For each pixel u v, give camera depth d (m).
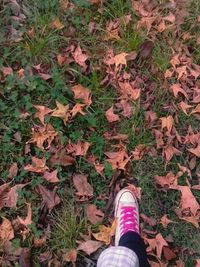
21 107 1.39
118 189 1.37
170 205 1.37
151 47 1.52
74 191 1.34
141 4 1.57
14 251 1.25
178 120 1.46
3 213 1.29
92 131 1.40
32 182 1.32
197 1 1.60
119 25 1.53
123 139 1.40
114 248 1.19
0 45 1.45
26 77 1.41
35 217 1.29
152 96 1.47
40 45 1.45
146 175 1.38
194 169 1.42
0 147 1.34
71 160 1.36
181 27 1.57
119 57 1.48
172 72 1.49
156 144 1.41
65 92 1.42
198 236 1.35
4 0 1.51
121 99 1.45
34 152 1.36
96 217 1.32
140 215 1.35
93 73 1.45
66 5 1.53
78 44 1.50
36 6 1.51
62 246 1.28
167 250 1.31
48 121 1.38
